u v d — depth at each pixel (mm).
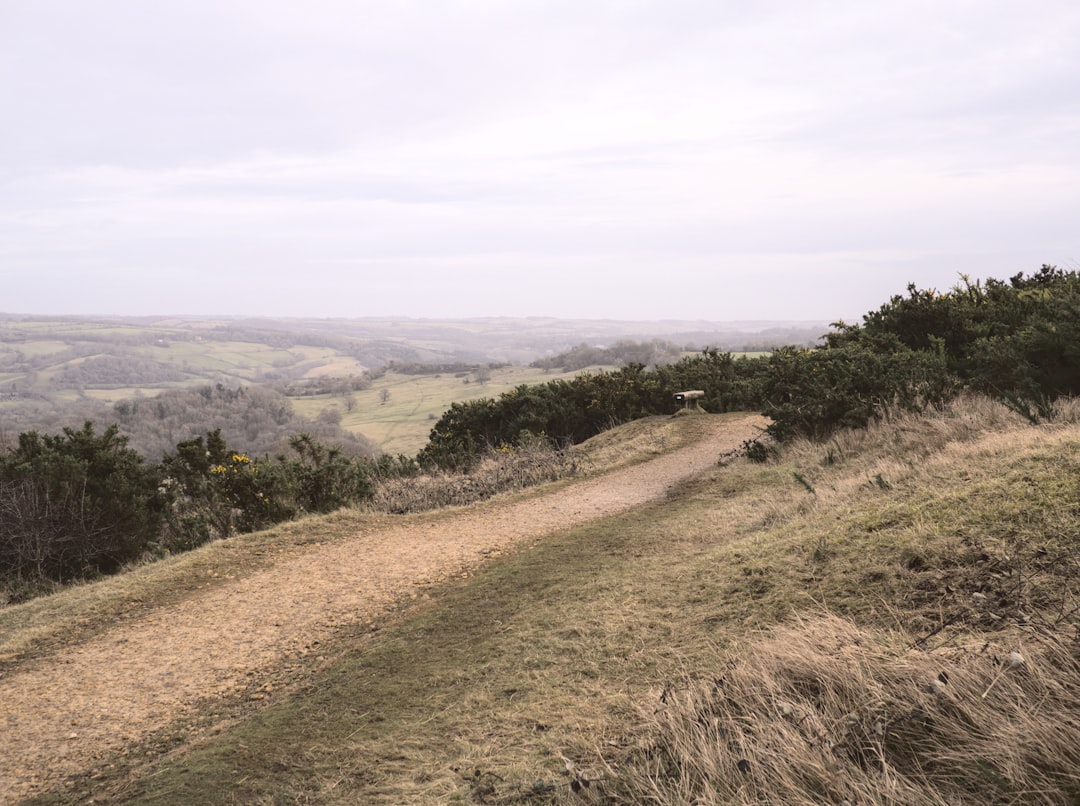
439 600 6867
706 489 10430
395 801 3203
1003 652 2771
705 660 4027
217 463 14336
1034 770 2152
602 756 3186
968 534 4387
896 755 2500
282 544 9734
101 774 4332
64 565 11266
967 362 10781
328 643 6203
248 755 4086
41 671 6262
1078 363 8258
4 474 11688
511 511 11000
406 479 14305
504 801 2949
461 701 4320
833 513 6211
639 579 6062
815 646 3439
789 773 2479
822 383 11414
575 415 21609
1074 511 4164
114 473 12070
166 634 6871
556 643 4938
